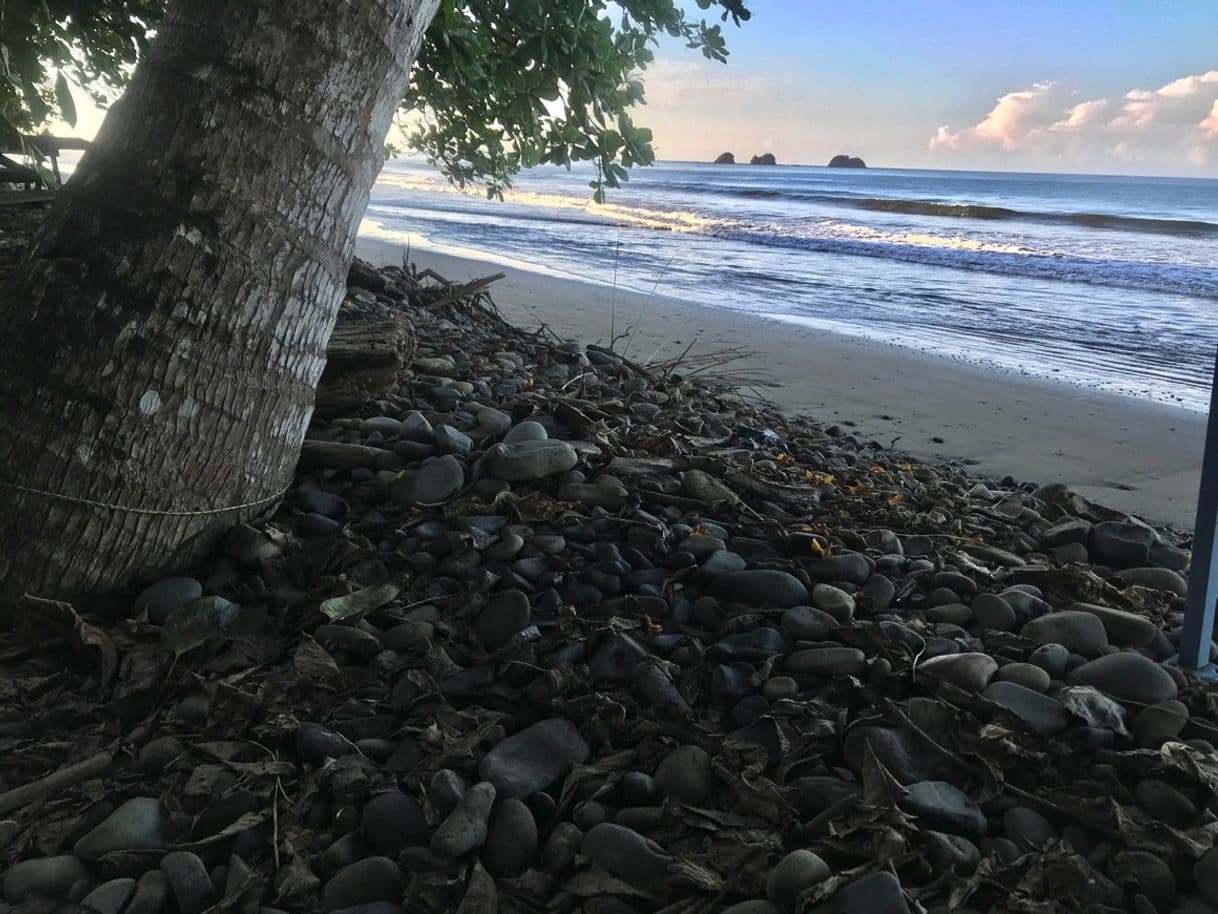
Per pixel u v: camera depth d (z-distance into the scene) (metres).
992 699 2.13
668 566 2.75
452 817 1.68
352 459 3.15
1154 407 7.17
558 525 2.91
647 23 4.77
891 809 1.71
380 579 2.56
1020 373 8.36
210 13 2.29
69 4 4.72
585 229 24.09
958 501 4.06
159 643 2.22
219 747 1.91
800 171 126.12
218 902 1.55
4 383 2.25
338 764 1.83
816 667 2.25
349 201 2.58
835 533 3.16
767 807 1.78
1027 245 22.09
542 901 1.59
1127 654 2.32
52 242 2.32
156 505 2.37
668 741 1.99
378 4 2.45
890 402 7.04
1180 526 4.51
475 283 7.29
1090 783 1.91
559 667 2.18
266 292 2.43
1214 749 2.04
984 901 1.62
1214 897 1.65
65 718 2.00
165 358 2.29
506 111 5.75
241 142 2.30
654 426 4.23
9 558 2.26
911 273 16.55
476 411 3.88
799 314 11.66
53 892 1.57
